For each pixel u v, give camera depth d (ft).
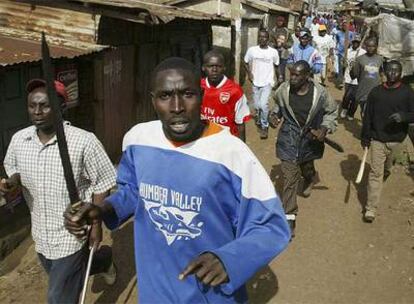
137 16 21.54
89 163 10.41
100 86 23.57
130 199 7.38
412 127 22.50
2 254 16.84
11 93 18.08
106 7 21.94
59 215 10.35
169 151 6.73
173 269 6.89
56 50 19.88
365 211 19.51
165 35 32.22
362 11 119.96
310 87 17.06
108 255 13.43
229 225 6.72
